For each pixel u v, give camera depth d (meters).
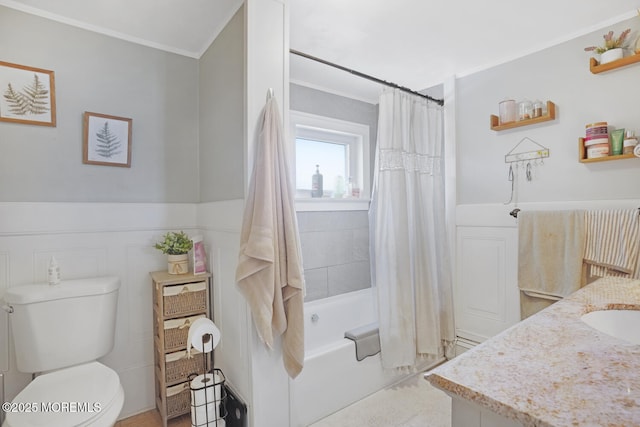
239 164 1.60
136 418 1.85
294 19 1.77
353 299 2.73
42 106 1.68
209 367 1.88
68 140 1.75
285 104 1.60
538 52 2.11
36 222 1.67
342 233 2.77
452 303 2.40
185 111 2.12
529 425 0.45
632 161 1.77
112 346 1.70
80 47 1.78
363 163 2.97
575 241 1.85
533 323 0.81
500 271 2.28
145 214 1.97
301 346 1.49
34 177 1.67
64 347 1.53
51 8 1.66
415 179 2.30
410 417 1.81
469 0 1.62
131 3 1.62
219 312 1.84
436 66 2.38
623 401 0.47
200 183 2.13
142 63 1.97
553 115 2.01
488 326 2.34
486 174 2.37
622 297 1.06
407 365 2.10
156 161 2.02
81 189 1.79
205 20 1.77
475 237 2.41
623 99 1.79
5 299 1.50
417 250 2.26
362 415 1.83
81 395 1.28
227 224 1.72
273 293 1.42
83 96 1.79
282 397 1.58
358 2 1.63
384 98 2.21
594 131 1.82
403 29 1.89
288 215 1.51
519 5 1.67
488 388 0.52
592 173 1.90
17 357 1.49
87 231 1.80
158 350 1.83
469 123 2.46
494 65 2.31
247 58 1.49
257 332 1.49
